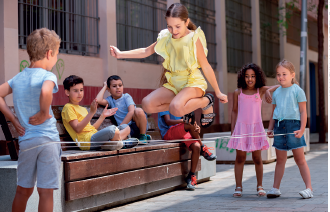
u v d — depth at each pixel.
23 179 2.76
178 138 5.13
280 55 17.20
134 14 9.79
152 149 4.52
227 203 4.11
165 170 4.71
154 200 4.48
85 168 3.61
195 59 2.94
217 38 13.01
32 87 2.72
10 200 3.26
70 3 8.15
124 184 4.06
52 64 2.90
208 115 3.17
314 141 13.91
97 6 8.77
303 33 10.74
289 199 4.19
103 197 3.92
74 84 4.25
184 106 2.86
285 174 6.14
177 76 3.03
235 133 4.64
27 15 7.23
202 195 4.69
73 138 4.20
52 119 2.83
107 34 8.69
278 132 4.46
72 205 3.56
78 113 4.25
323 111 12.95
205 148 5.32
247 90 4.73
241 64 14.41
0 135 6.61
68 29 8.11
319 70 12.97
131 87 9.48
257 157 4.61
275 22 16.98
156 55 10.52
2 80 6.64
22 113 2.73
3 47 6.64
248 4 15.03
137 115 4.62
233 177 6.15
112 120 5.02
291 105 4.41
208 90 12.36
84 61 8.24
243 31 14.63
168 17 2.87
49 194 2.73
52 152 2.73
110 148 3.96
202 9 12.43
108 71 8.67
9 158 4.00
